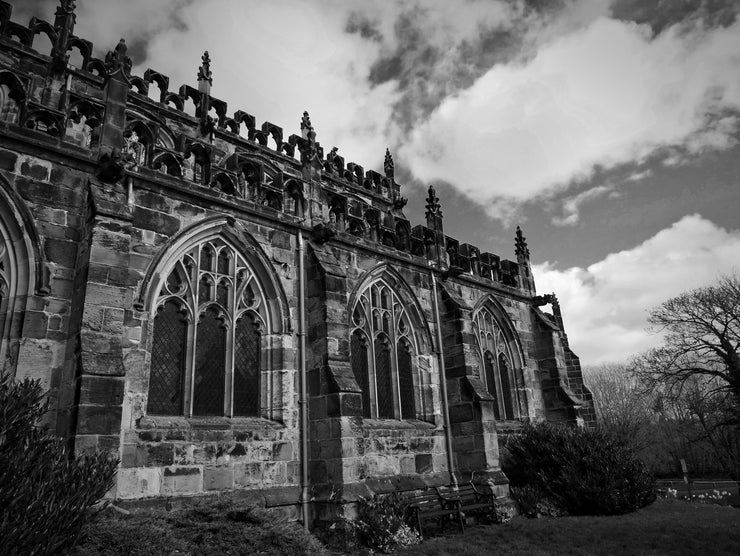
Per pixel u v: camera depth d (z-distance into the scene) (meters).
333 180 40.12
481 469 23.73
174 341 17.55
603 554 16.23
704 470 65.88
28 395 10.85
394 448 22.42
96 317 14.69
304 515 18.14
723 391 49.53
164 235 17.81
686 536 17.95
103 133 17.34
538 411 32.03
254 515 14.24
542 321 33.69
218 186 21.03
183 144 19.61
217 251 19.44
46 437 11.73
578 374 37.66
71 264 15.75
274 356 19.80
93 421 13.60
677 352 50.44
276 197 21.94
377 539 17.23
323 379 19.59
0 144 15.27
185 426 16.61
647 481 25.33
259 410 19.19
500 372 31.31
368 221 26.11
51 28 29.02
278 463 18.45
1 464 9.38
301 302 20.88
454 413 25.31
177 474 15.90
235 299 19.33
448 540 18.69
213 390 18.09
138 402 15.74
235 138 34.38
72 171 16.48
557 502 24.02
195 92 33.75
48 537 9.53
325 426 19.09
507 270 34.44
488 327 31.44
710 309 49.25
